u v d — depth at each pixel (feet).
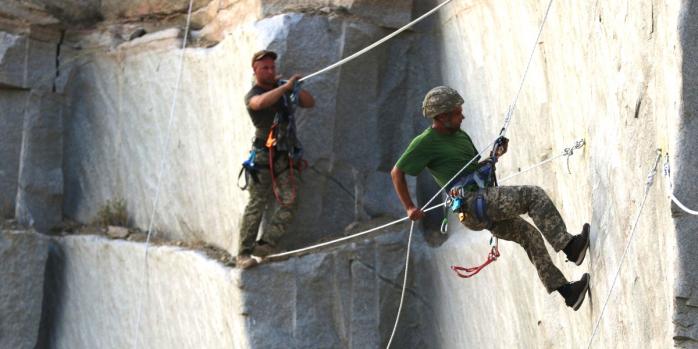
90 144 92.89
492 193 46.42
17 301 89.15
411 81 75.46
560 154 49.73
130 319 84.12
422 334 73.36
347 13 73.36
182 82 81.41
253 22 72.28
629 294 40.88
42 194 92.89
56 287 93.04
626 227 41.27
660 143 37.22
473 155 49.26
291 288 70.13
